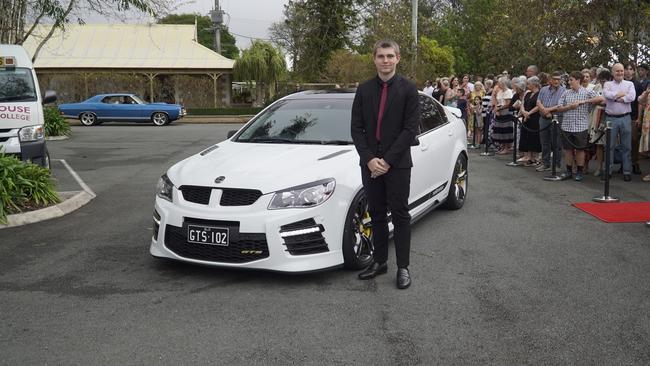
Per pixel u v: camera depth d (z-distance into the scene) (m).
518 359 3.62
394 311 4.37
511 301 4.54
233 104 38.56
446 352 3.72
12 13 13.36
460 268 5.34
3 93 9.70
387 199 4.84
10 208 7.39
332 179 5.04
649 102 9.30
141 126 27.38
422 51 27.17
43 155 9.77
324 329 4.07
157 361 3.63
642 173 10.38
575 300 4.54
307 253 4.93
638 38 14.04
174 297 4.70
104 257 5.79
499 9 23.42
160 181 5.59
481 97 15.46
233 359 3.65
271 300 4.61
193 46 37.50
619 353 3.67
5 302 4.63
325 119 6.23
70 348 3.82
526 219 7.13
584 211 7.51
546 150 10.84
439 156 6.88
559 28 15.18
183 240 5.07
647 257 5.59
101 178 10.91
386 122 4.70
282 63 36.50
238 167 5.25
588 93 9.57
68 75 33.19
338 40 40.97
